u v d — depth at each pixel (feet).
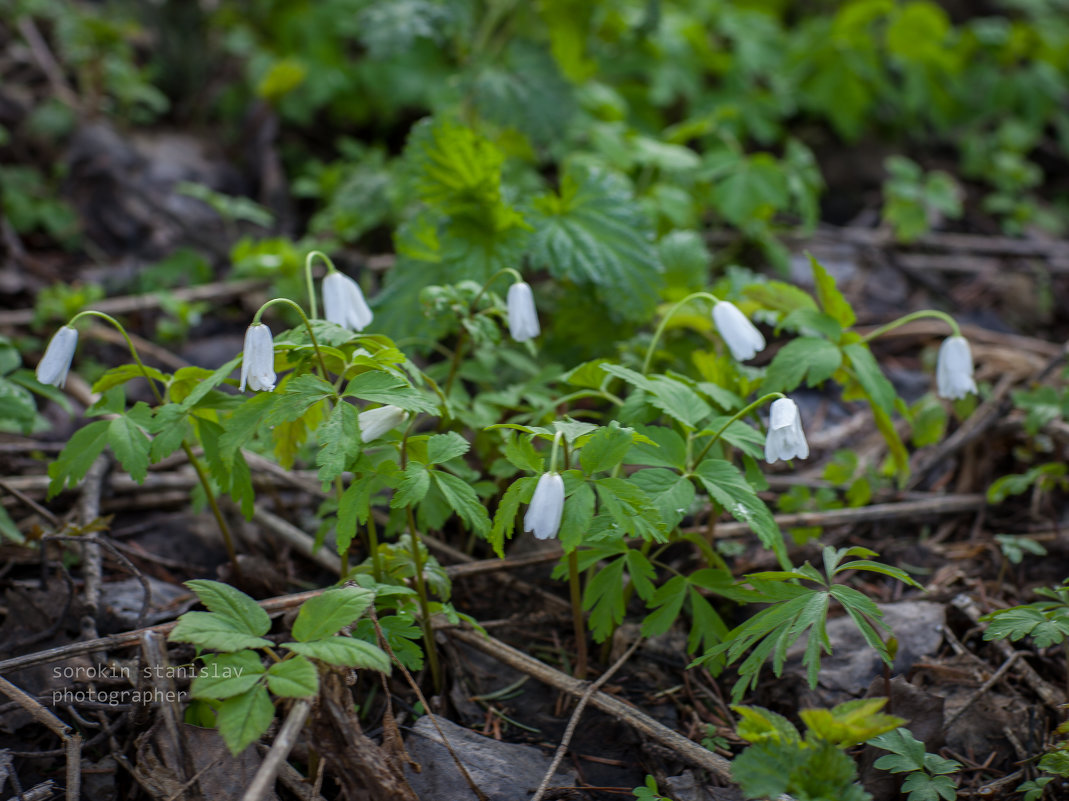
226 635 1.30
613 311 1.77
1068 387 1.92
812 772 1.30
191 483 1.75
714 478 1.44
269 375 1.39
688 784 1.43
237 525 1.72
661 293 1.86
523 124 2.10
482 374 1.75
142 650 1.42
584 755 1.47
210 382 1.42
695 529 1.71
